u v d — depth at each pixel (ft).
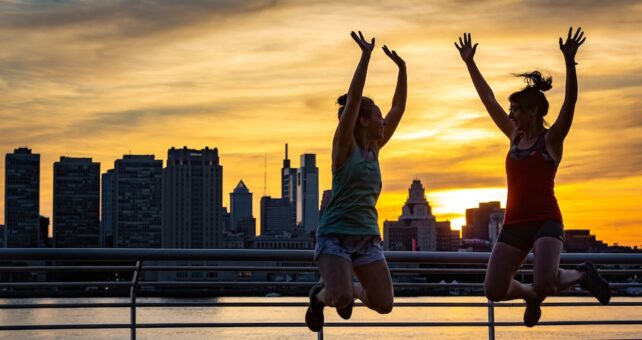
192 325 18.10
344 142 16.17
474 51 18.83
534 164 16.89
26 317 206.49
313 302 17.58
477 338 158.92
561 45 16.88
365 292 16.56
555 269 16.55
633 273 20.99
